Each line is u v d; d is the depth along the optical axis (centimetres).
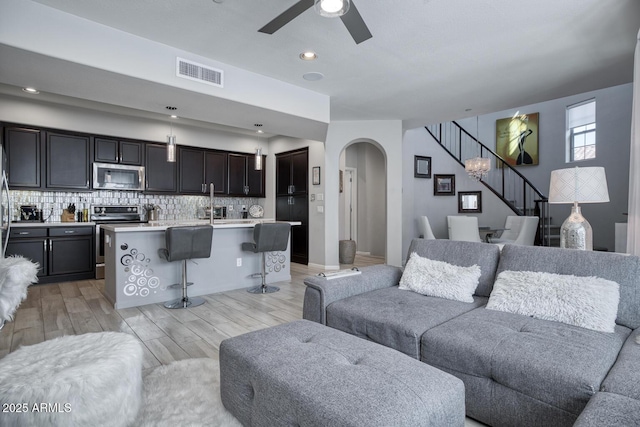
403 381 129
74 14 265
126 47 292
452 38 298
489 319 194
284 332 181
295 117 421
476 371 163
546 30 286
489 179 872
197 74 333
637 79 249
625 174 647
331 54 331
